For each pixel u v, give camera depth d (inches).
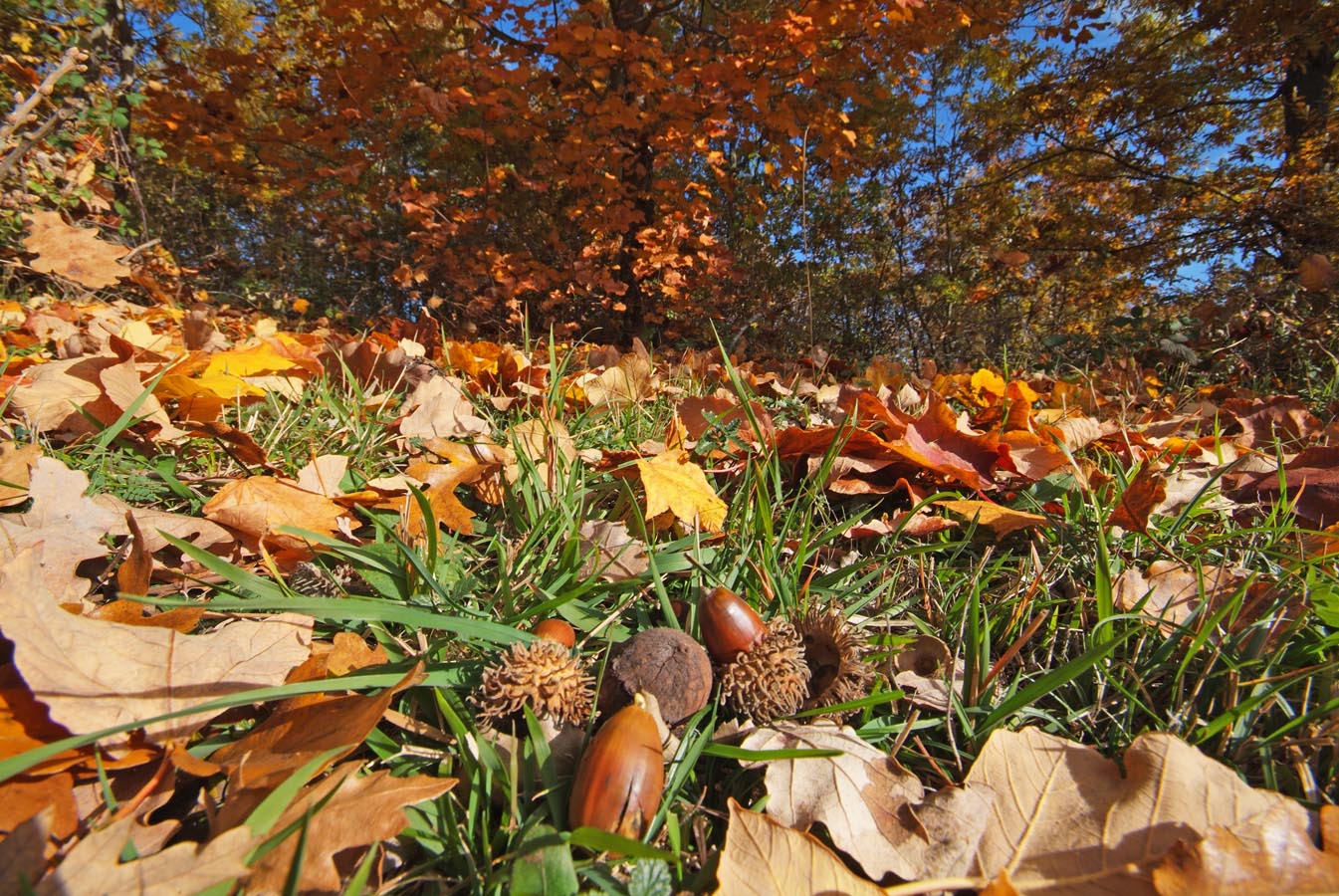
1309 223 80.0
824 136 69.3
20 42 41.9
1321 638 9.3
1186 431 21.9
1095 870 6.4
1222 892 6.0
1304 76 89.8
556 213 82.1
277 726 7.2
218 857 5.5
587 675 8.5
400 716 7.6
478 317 68.1
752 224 87.0
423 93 59.2
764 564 10.4
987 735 8.2
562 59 65.0
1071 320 95.3
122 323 29.6
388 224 84.9
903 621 10.7
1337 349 35.3
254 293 71.2
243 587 9.5
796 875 6.1
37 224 35.2
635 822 6.4
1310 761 7.8
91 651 6.9
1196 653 9.2
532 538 11.1
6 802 6.0
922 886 6.1
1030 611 10.5
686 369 30.7
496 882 6.1
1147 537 12.1
